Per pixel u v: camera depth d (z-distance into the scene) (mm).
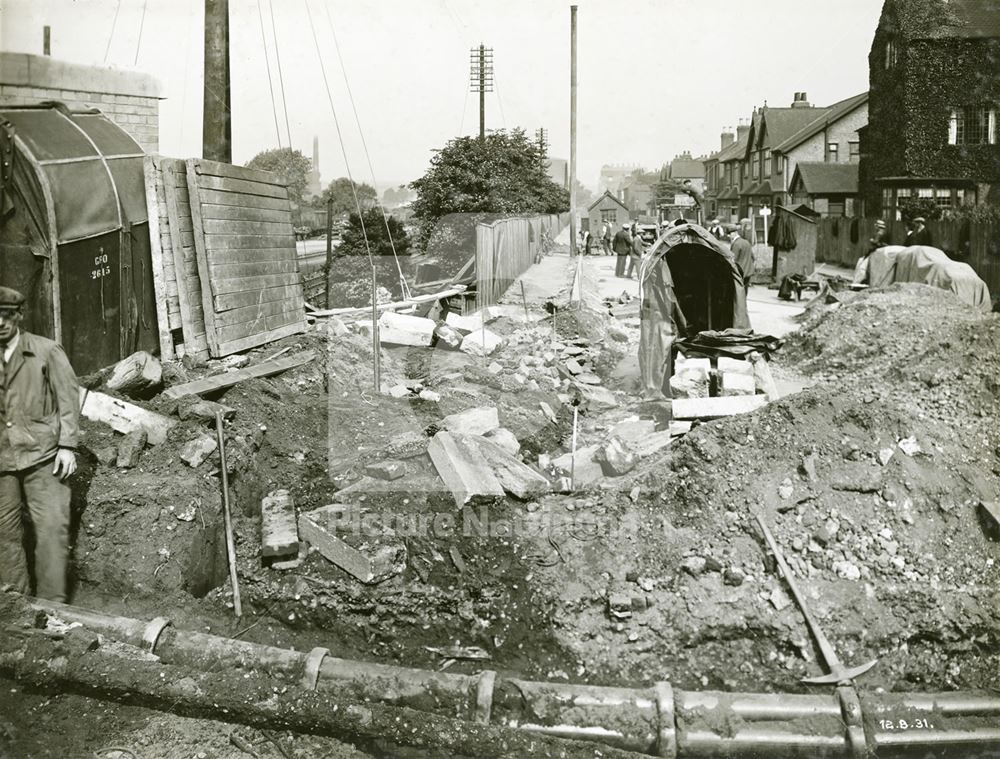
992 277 15609
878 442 6449
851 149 34812
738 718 4773
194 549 6027
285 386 8328
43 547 5465
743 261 16234
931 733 4715
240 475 6863
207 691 4762
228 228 9328
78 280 7469
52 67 9484
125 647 5133
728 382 8641
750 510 6094
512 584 5797
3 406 5289
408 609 5730
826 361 10383
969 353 9039
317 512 6422
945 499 6148
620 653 5438
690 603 5602
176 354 8797
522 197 25875
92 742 4523
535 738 4598
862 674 5191
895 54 25359
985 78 24125
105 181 7930
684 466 6449
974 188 24547
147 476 6371
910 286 11680
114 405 6828
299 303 11102
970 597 5605
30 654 4832
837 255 22906
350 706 4711
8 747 4418
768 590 5645
